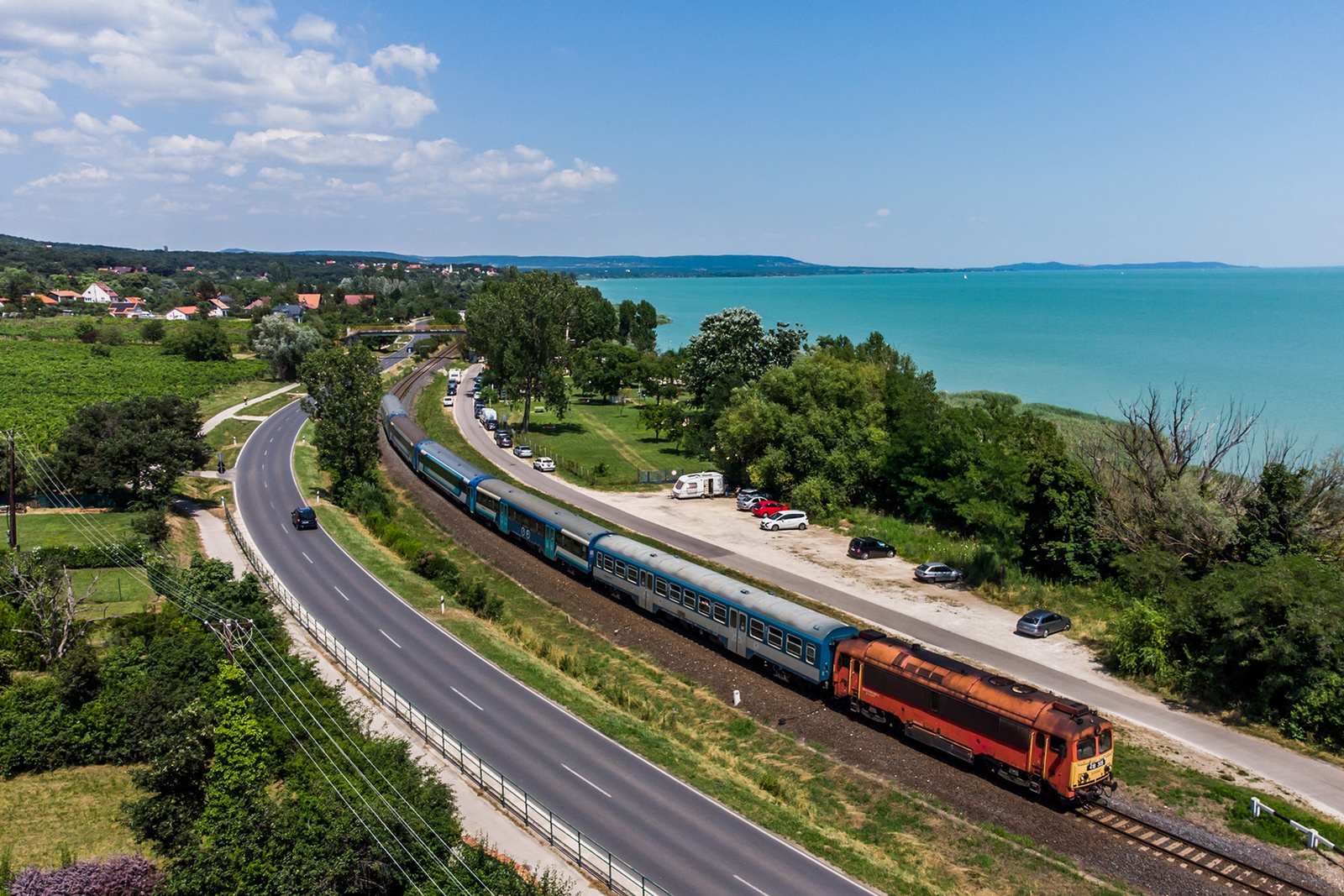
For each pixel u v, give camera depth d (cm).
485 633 5147
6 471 7269
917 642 4941
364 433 8219
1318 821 3206
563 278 12744
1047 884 2902
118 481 6919
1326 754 3784
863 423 8406
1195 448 6638
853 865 2953
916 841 3180
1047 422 7331
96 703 3566
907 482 7794
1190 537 5541
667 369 15050
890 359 10488
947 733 3706
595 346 16562
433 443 9612
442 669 4528
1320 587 4050
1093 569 5888
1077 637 5081
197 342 17712
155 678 3725
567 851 2950
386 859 2595
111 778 3416
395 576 6100
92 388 13650
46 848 2928
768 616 4575
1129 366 18738
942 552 6700
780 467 8225
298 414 12875
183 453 7238
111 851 2934
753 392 8919
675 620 5456
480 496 7694
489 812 3175
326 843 2595
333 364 8119
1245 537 5281
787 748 3909
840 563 6544
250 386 15550
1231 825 3231
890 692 3959
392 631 5038
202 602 4609
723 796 3391
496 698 4216
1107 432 7088
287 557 6406
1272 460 6912
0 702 3556
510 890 2502
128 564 5666
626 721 4066
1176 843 3120
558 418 12962
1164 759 3719
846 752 3862
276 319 17350
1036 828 3234
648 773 3553
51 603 4225
